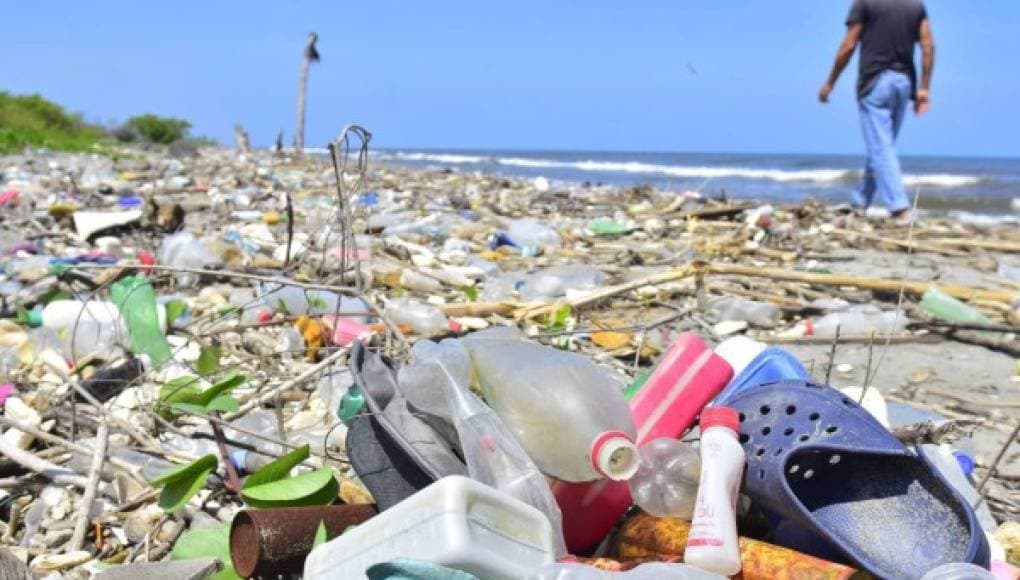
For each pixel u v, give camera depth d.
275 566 1.98
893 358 4.33
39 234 6.61
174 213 6.96
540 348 2.21
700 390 2.22
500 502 1.74
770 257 7.39
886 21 9.88
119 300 3.71
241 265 5.41
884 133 10.19
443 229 7.75
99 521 2.42
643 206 10.59
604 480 2.01
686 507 2.00
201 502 2.53
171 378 3.39
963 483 2.46
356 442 2.22
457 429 2.01
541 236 7.48
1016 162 79.50
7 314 4.28
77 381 3.24
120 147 31.69
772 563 1.82
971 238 9.01
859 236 8.43
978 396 3.83
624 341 4.08
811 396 2.04
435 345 2.39
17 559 2.00
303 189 11.09
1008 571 1.97
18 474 2.69
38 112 45.25
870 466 2.00
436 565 1.60
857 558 1.80
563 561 1.81
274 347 3.77
